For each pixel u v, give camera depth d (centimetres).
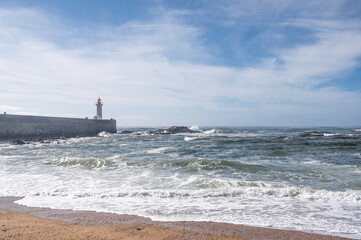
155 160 1349
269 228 471
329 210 574
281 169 1067
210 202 642
